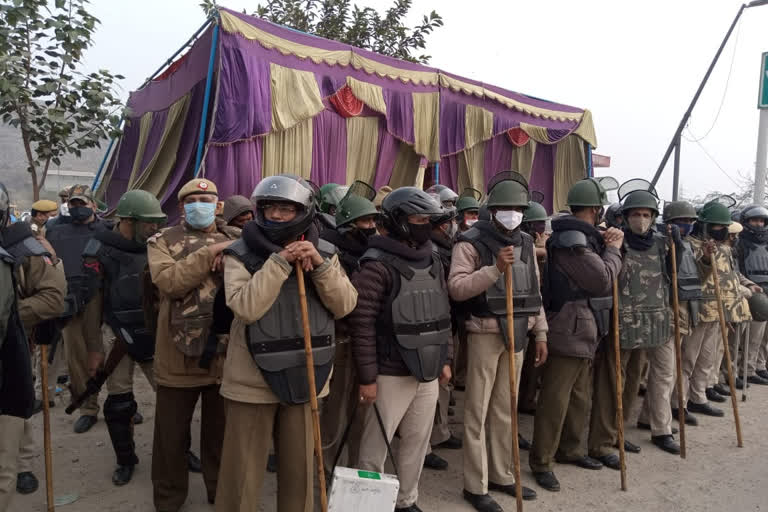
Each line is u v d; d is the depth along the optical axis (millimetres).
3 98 6148
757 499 3646
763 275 6250
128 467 3637
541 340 3643
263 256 2449
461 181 9688
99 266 3418
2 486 2785
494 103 9867
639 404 5633
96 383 3521
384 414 2953
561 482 3824
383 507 2611
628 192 4254
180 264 2861
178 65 8008
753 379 6562
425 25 10914
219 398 3180
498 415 3541
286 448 2508
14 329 2457
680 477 3949
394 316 2887
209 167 6387
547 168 11234
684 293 4766
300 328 2457
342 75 7688
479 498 3396
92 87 6691
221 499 2445
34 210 5523
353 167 8016
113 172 9547
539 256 4137
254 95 6551
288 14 10625
